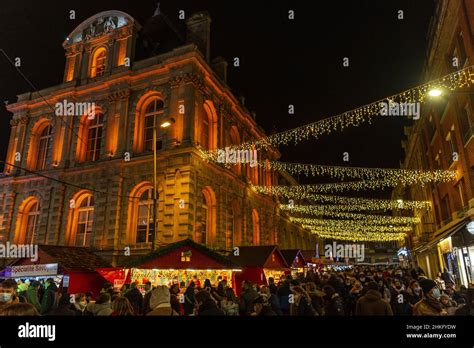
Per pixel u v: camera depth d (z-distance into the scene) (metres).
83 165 27.44
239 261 20.19
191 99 25.70
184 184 23.73
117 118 27.81
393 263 66.69
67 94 30.03
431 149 31.00
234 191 31.86
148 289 12.73
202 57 27.25
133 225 25.14
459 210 23.31
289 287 11.61
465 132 20.53
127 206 25.22
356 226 52.59
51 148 29.97
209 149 29.05
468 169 20.22
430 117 29.62
